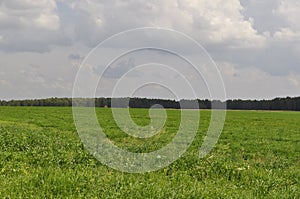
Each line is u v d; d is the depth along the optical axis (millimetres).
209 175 14461
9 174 12242
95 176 11727
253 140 32375
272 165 18828
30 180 10789
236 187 12711
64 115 58875
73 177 11133
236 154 23000
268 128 47500
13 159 14703
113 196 9898
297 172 16125
